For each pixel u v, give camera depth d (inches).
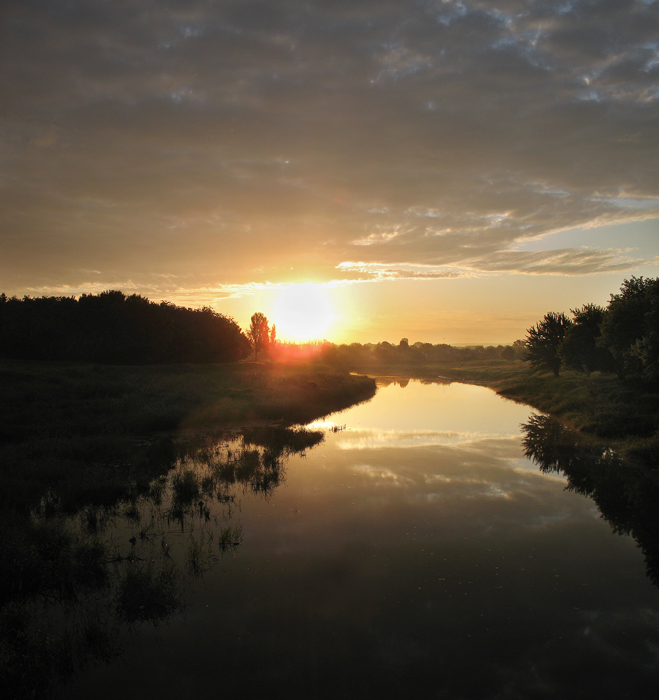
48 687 228.1
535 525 427.5
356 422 1037.8
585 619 284.8
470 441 807.7
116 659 248.2
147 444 730.2
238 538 391.5
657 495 502.6
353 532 409.7
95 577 326.0
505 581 328.8
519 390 1722.4
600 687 228.5
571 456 687.1
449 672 239.0
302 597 307.6
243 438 810.2
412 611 292.7
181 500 481.1
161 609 290.2
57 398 904.3
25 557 316.8
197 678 234.8
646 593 314.2
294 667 242.5
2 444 625.0
